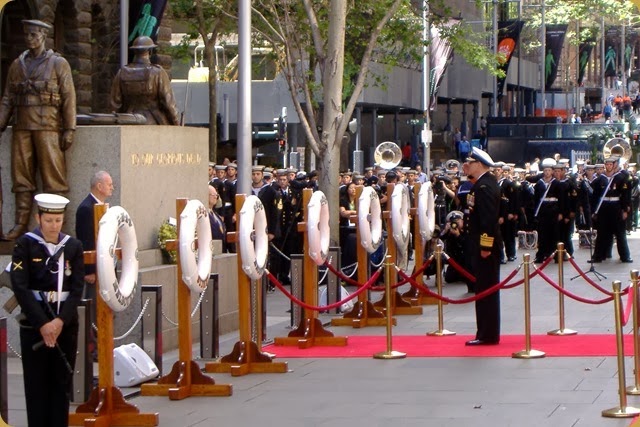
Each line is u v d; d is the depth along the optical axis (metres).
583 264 32.03
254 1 32.25
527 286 16.80
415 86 59.97
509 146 56.97
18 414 13.10
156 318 15.16
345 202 27.86
